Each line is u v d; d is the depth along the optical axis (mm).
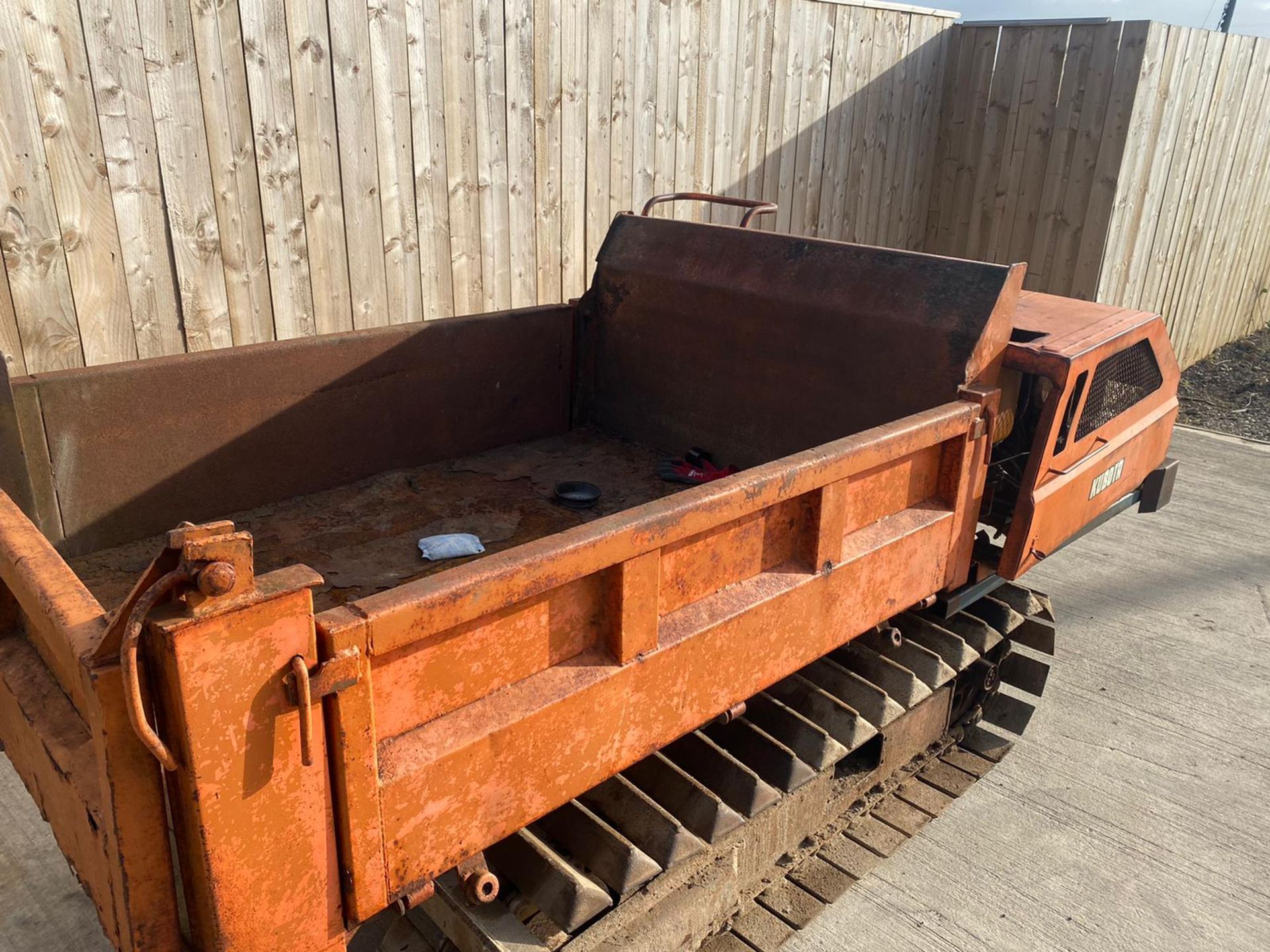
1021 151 7496
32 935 2750
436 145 4781
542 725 1882
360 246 4629
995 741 3779
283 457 3441
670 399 3996
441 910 2178
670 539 2004
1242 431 7922
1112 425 3414
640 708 2090
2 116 3441
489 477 3816
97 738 1424
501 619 1816
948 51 7695
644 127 5750
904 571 2754
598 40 5328
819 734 2711
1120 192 7062
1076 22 6965
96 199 3742
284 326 4457
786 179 6809
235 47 3973
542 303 5559
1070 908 2982
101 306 3855
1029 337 3174
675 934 2395
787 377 3506
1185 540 5723
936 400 2984
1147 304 8070
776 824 2766
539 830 2369
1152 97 6945
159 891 1515
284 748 1484
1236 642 4605
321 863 1604
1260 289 10031
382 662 1639
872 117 7277
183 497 3215
